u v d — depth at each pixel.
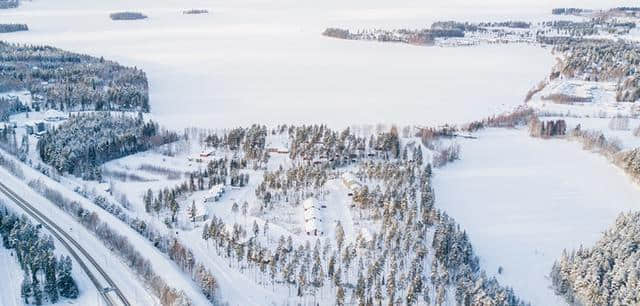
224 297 185.38
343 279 193.88
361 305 176.75
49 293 183.62
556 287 198.38
